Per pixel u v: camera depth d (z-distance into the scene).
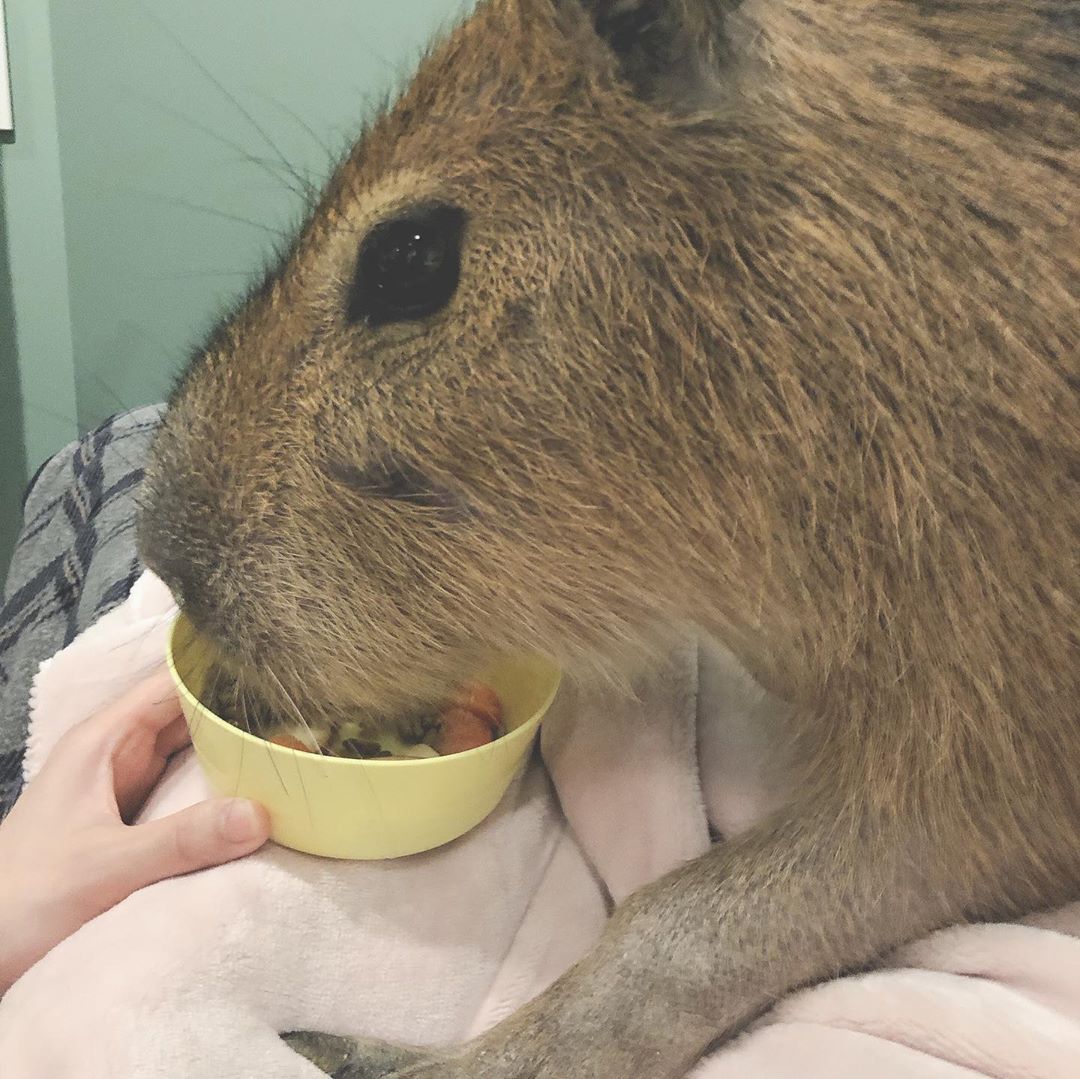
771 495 0.27
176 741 0.38
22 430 0.85
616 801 0.36
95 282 0.82
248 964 0.29
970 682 0.28
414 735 0.34
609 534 0.27
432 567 0.28
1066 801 0.29
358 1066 0.30
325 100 0.73
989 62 0.25
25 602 0.53
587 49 0.24
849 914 0.31
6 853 0.33
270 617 0.29
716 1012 0.31
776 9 0.25
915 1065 0.27
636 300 0.25
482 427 0.26
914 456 0.26
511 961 0.34
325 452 0.27
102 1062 0.26
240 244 0.77
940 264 0.25
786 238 0.25
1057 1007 0.28
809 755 0.34
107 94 0.76
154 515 0.30
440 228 0.25
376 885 0.32
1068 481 0.27
